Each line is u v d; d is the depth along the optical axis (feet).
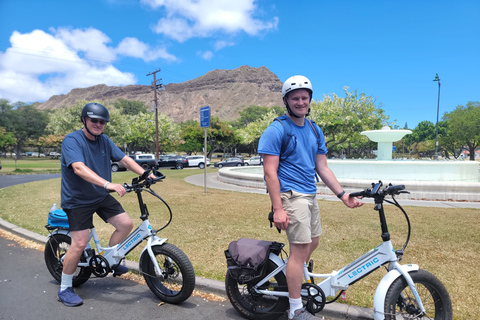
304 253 8.18
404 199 31.27
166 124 188.96
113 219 10.88
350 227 19.15
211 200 29.66
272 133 7.99
